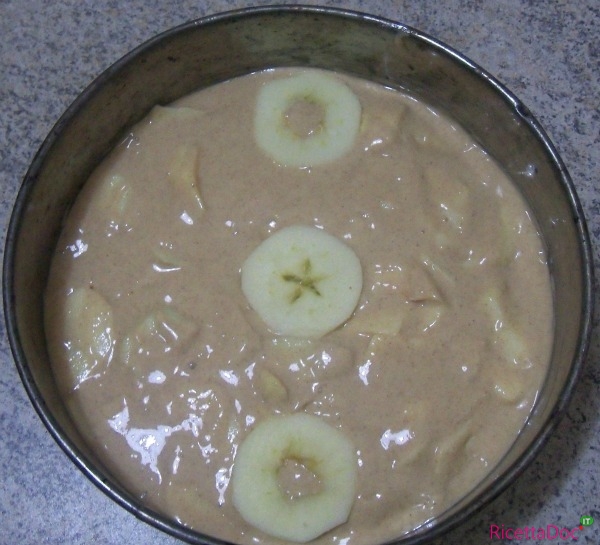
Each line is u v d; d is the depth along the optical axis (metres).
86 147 0.44
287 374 0.42
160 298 0.43
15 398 0.47
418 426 0.41
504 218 0.46
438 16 0.52
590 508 0.45
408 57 0.45
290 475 0.41
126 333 0.43
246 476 0.41
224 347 0.42
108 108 0.44
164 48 0.43
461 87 0.44
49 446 0.46
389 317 0.42
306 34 0.45
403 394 0.42
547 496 0.46
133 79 0.44
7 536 0.45
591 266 0.39
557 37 0.52
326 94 0.47
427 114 0.48
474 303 0.43
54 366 0.43
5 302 0.39
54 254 0.45
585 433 0.46
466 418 0.42
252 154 0.46
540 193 0.44
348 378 0.42
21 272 0.41
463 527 0.45
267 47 0.46
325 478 0.41
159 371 0.42
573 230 0.40
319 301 0.42
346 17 0.43
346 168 0.45
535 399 0.42
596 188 0.50
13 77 0.51
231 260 0.43
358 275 0.43
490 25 0.52
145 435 0.41
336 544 0.41
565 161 0.50
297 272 0.43
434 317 0.43
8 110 0.51
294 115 0.46
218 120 0.46
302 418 0.41
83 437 0.41
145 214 0.45
